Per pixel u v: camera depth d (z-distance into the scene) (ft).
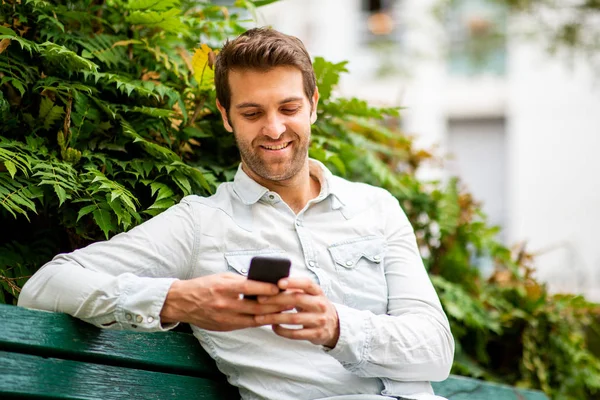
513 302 12.14
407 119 46.70
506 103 46.85
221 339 6.73
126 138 8.38
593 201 46.06
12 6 8.34
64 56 8.14
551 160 46.55
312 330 6.11
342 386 6.63
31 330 6.04
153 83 8.62
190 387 6.84
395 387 6.66
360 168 11.42
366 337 6.36
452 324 11.18
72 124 8.22
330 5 47.34
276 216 7.05
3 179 7.49
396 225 7.32
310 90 7.08
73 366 6.23
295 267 6.88
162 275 6.70
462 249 12.17
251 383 6.64
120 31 9.19
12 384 5.90
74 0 9.04
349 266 6.95
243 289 5.89
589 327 14.44
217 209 6.99
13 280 7.82
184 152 8.90
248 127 6.89
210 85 8.75
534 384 11.71
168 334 6.82
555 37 24.30
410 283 6.99
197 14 10.08
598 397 13.03
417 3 42.22
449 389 8.68
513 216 46.50
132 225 7.84
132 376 6.54
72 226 7.83
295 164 6.98
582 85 46.09
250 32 7.04
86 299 6.11
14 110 8.27
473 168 47.19
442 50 34.01
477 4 36.83
